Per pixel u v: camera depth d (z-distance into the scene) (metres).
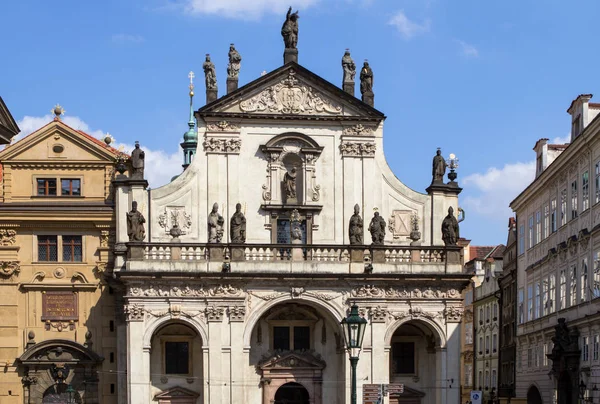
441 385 71.25
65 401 72.38
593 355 65.38
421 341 74.81
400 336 74.69
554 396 74.75
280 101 73.94
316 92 74.25
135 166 72.62
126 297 68.81
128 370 68.38
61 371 72.06
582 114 71.94
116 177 72.50
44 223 73.31
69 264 73.38
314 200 73.69
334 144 74.38
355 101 74.12
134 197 72.06
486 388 108.19
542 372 80.44
